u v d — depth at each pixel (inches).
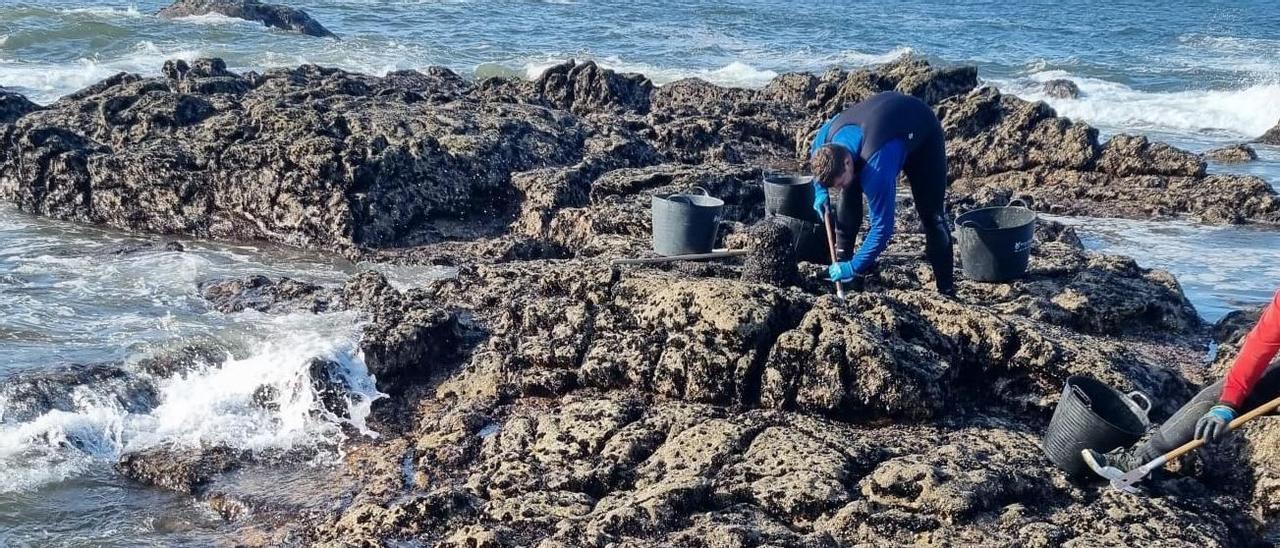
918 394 250.4
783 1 1929.1
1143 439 229.1
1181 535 210.5
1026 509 218.8
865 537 208.4
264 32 1179.3
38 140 454.0
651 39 1443.2
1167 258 454.6
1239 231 514.9
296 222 425.7
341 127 468.8
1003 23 1814.7
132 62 976.3
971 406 265.9
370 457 259.1
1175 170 582.2
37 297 336.2
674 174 457.7
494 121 505.7
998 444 243.8
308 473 253.4
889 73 732.7
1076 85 1104.2
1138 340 319.3
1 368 278.8
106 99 499.8
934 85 721.0
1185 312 335.9
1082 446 226.8
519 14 1553.9
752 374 258.4
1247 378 211.9
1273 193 547.5
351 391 280.4
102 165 444.1
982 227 333.1
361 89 607.8
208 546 226.2
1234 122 916.0
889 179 285.9
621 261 352.8
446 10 1536.7
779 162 645.3
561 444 245.8
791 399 254.7
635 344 269.9
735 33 1558.8
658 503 213.9
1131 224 526.9
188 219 438.0
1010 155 620.4
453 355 302.4
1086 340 283.1
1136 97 1038.4
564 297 303.1
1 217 445.7
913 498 216.2
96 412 267.0
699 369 258.8
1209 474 238.5
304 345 288.4
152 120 478.0
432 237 436.8
